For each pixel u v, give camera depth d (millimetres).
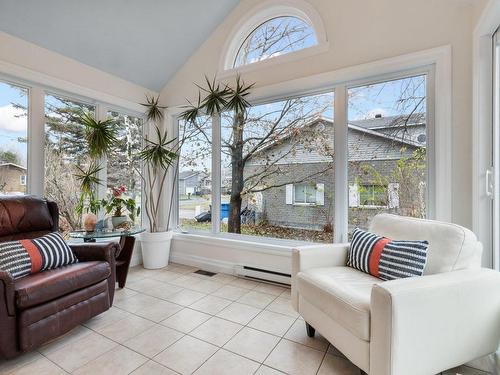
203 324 2061
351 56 2537
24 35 2504
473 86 2016
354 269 1923
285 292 2672
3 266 1734
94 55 3008
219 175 3438
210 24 3309
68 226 2934
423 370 1274
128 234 2666
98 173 3205
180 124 3805
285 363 1612
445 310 1317
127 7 2725
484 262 1928
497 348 1483
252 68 3070
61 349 1748
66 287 1818
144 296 2570
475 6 2004
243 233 3250
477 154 1973
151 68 3504
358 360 1355
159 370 1551
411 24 2289
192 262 3496
